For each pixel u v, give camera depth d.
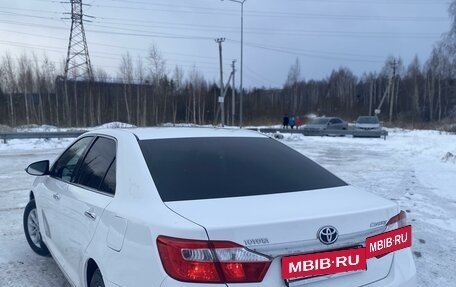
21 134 22.64
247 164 3.27
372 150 21.23
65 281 4.41
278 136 29.81
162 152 3.21
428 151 19.59
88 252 3.12
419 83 74.81
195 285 2.24
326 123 36.47
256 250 2.28
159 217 2.49
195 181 2.92
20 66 53.66
